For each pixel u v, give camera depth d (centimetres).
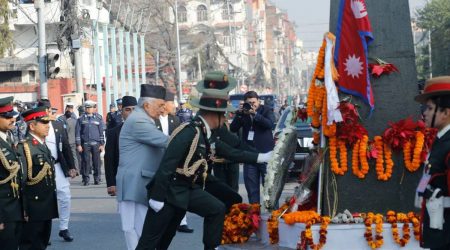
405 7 869
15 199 893
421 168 854
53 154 1202
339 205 865
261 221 920
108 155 1095
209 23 9012
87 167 2195
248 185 1319
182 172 822
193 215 1479
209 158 849
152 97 927
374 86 866
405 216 839
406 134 847
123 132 935
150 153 930
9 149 892
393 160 859
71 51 2859
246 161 909
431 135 848
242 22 10038
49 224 995
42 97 2417
